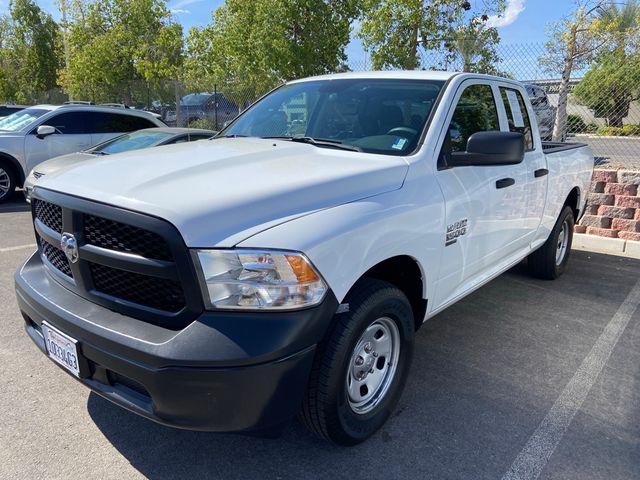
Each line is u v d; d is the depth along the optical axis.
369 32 12.18
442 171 3.30
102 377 2.43
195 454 2.79
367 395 2.91
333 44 13.98
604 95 9.39
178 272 2.20
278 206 2.44
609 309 4.94
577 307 4.98
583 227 7.41
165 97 17.88
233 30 14.45
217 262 2.20
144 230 2.25
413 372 3.69
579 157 5.71
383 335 2.95
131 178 2.57
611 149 9.34
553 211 5.15
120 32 20.86
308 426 2.69
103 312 2.46
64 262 2.73
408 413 3.20
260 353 2.17
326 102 3.89
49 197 2.64
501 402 3.34
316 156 3.16
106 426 3.00
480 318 4.68
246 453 2.81
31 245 6.59
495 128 4.11
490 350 4.05
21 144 9.38
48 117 9.73
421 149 3.24
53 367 3.60
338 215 2.55
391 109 3.59
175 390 2.17
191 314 2.24
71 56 22.25
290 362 2.26
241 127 4.23
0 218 8.23
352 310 2.58
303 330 2.28
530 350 4.07
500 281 5.70
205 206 2.28
